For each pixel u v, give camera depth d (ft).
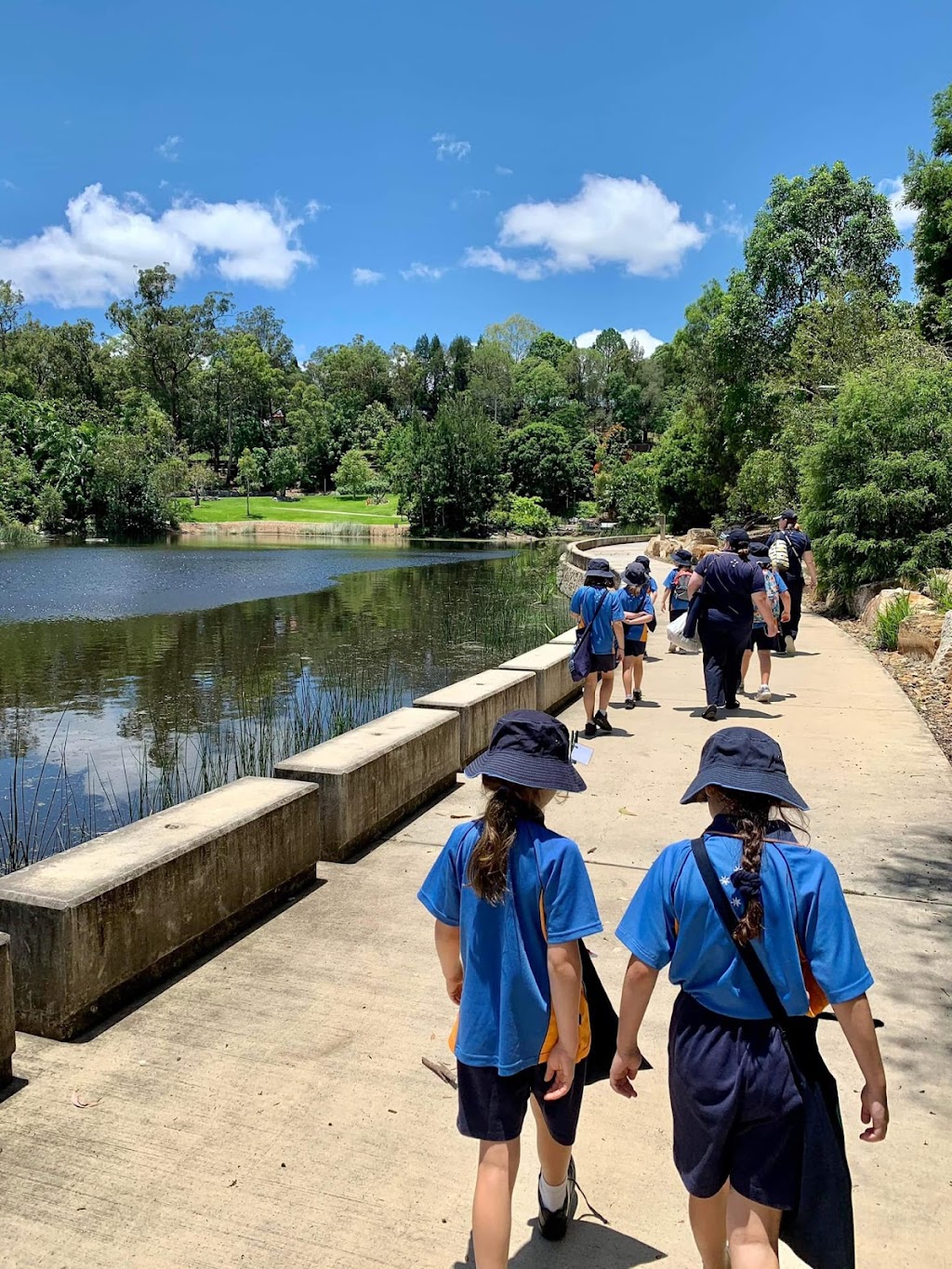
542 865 7.75
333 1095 11.15
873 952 14.89
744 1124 6.88
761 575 30.71
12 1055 11.84
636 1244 8.95
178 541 231.09
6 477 232.94
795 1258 8.73
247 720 44.80
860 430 55.16
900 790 23.04
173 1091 11.19
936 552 53.06
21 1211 9.23
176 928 14.16
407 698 49.93
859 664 40.70
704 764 7.63
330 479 414.62
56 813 31.81
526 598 104.78
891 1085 11.55
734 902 7.00
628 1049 7.52
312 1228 9.05
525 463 341.00
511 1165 7.64
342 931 15.72
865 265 116.67
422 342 508.12
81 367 358.02
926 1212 9.41
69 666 60.18
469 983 7.78
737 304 124.36
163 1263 8.62
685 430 178.60
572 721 31.73
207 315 398.42
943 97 75.92
